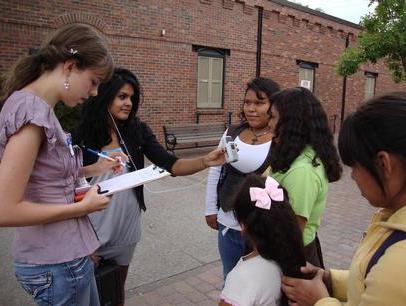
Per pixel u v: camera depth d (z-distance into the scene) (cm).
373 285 101
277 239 165
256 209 168
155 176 205
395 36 912
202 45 1120
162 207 600
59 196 167
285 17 1345
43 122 151
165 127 1027
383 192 109
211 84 1175
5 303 333
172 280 379
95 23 905
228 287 165
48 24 843
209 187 291
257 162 254
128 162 262
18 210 144
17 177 144
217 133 1155
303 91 212
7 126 149
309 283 158
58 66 159
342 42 1628
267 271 164
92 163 258
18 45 812
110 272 253
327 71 1582
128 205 260
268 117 250
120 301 264
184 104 1105
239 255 261
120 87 255
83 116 259
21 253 171
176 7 1047
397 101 105
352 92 1748
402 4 896
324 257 438
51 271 169
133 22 969
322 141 205
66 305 176
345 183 809
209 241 473
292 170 199
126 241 264
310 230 210
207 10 1117
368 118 106
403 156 102
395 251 102
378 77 1894
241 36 1219
